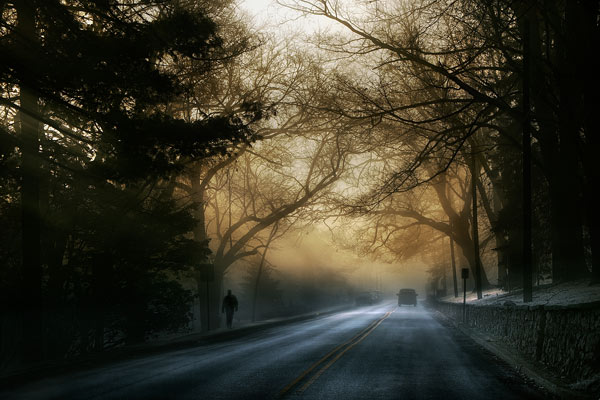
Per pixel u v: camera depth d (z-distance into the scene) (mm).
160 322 25375
